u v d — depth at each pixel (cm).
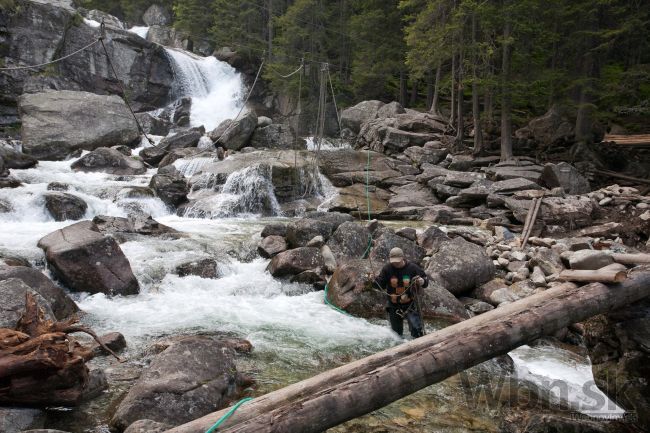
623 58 2802
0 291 544
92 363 548
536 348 659
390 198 1714
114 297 789
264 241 1064
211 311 761
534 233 1230
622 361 444
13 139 2222
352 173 1833
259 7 3744
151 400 422
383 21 2938
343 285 810
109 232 1052
